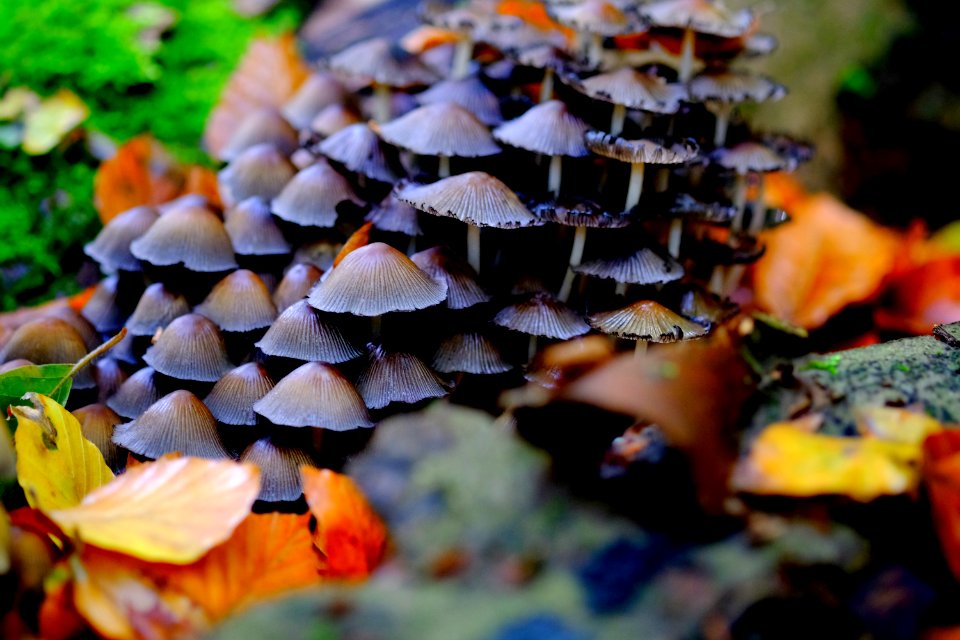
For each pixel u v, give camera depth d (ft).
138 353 1.25
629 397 0.99
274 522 1.04
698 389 1.00
